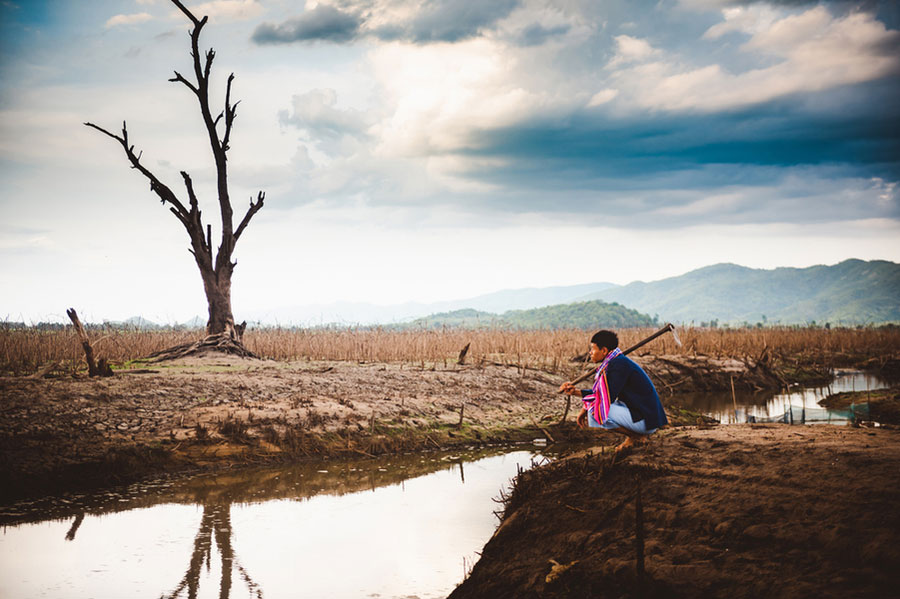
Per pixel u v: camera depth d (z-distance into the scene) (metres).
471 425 16.70
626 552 5.97
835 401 21.64
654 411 7.43
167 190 23.09
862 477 5.80
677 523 6.07
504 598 6.29
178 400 14.93
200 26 23.20
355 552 8.83
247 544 9.15
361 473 13.09
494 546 6.98
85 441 12.60
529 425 17.22
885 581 4.64
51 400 13.80
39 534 9.54
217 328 23.44
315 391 16.84
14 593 7.58
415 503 11.05
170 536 9.47
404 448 15.02
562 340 30.86
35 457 11.84
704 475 6.57
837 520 5.30
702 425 8.60
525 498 7.46
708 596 5.18
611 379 7.43
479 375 21.62
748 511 5.81
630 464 7.05
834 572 4.89
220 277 23.56
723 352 30.92
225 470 13.02
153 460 12.73
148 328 26.80
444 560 8.51
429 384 19.55
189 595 7.54
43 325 22.98
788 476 6.14
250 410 14.69
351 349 25.69
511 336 31.12
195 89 23.36
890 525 5.06
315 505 10.93
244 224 23.94
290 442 14.20
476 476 12.91
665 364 27.22
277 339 26.30
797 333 42.28
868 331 46.50
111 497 11.30
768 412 20.41
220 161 23.66
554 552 6.52
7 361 18.83
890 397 18.72
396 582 7.83
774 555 5.27
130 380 15.86
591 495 6.98
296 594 7.51
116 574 8.11
